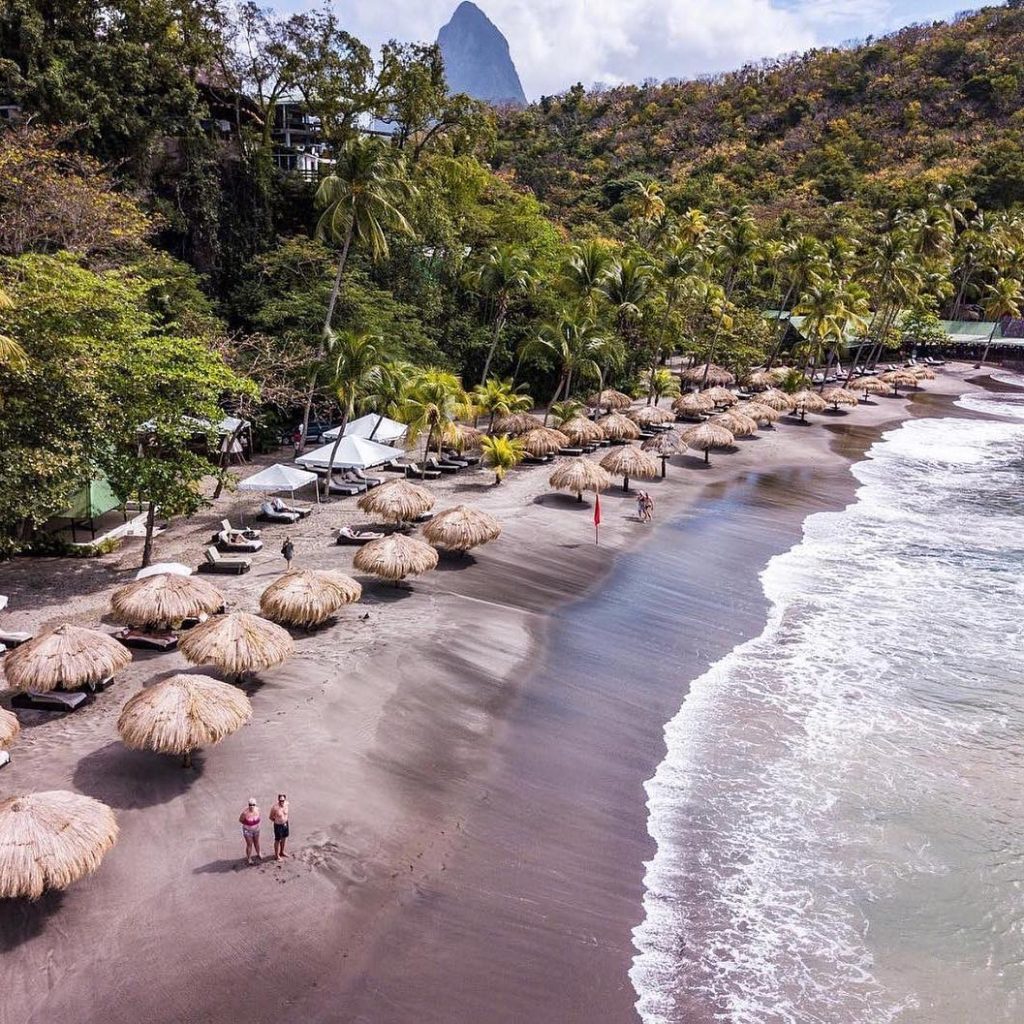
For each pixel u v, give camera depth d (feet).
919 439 185.57
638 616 81.51
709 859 47.26
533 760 55.72
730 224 295.48
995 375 295.89
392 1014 35.12
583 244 192.24
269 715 56.13
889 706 65.72
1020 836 50.24
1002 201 367.45
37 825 38.45
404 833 46.62
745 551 103.65
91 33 133.80
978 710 65.46
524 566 91.76
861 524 118.01
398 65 177.37
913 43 546.26
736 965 39.75
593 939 40.60
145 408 81.30
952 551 106.22
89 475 78.95
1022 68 454.40
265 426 132.77
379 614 75.31
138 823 45.01
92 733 53.47
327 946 38.24
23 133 109.40
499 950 39.22
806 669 71.97
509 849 46.52
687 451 160.35
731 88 555.28
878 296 274.98
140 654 65.16
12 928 37.81
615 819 50.34
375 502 94.68
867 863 47.44
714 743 59.57
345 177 125.70
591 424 150.20
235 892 40.78
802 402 201.77
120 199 115.96
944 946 41.50
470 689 63.77
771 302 309.63
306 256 152.87
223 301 155.94
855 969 39.86
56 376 74.74
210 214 152.05
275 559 87.25
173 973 36.04
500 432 150.20
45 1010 33.94
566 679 67.41
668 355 230.27
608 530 107.55
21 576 81.71
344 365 112.98
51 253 113.60
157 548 91.56
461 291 187.93
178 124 145.28
